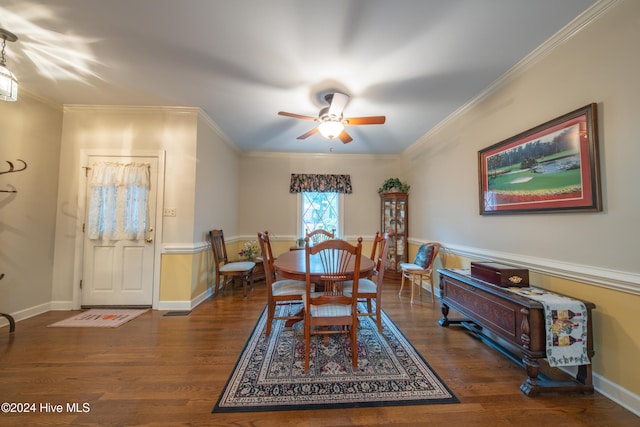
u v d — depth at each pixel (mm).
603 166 1579
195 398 1534
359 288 2465
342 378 1740
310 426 1337
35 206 2799
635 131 1427
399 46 1951
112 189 3045
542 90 1990
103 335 2354
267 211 5012
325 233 3498
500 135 2434
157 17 1688
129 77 2412
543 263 1964
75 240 3033
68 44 1956
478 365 1902
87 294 3025
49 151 2920
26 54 2078
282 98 2783
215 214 3770
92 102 2941
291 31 1805
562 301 1617
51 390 1588
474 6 1581
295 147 4664
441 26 1749
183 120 3113
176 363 1903
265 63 2170
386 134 3922
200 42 1925
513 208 2244
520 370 1842
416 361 1950
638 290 1401
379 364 1908
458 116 3102
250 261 4184
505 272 1928
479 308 2092
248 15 1664
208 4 1579
